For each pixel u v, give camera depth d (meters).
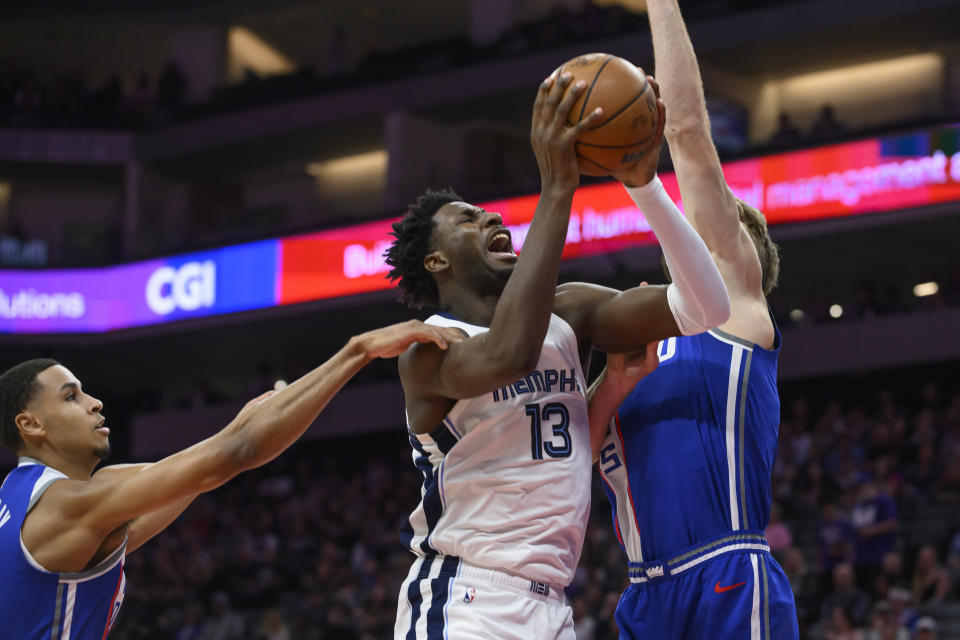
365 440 19.94
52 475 2.74
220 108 22.14
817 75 19.89
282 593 14.77
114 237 21.59
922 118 14.48
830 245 15.83
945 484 11.64
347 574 13.99
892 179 14.57
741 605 2.71
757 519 2.84
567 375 2.68
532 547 2.55
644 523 2.86
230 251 19.25
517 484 2.57
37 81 25.27
